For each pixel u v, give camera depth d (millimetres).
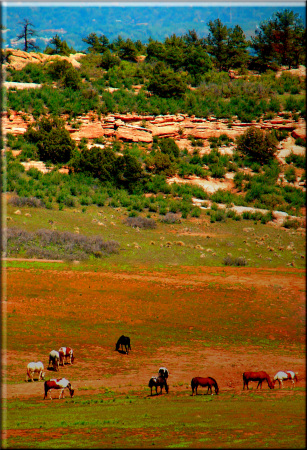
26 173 65750
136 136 79188
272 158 76062
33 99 78938
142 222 58031
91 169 69000
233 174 74188
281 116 82438
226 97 91438
